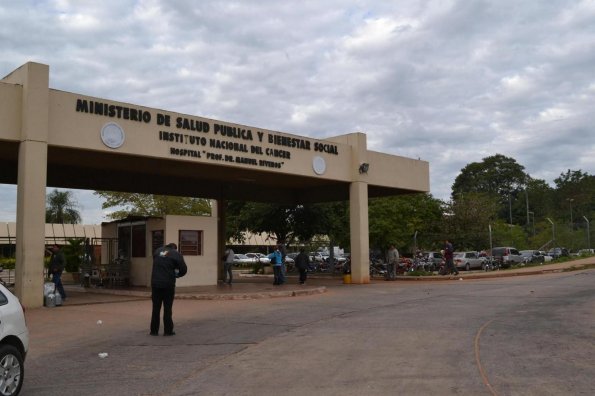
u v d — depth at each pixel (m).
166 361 9.30
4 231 42.59
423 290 21.77
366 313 14.78
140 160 22.22
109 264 24.08
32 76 16.88
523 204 100.69
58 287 18.06
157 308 11.84
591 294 18.59
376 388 7.21
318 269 40.91
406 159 30.61
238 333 11.89
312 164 25.53
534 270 31.62
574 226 59.59
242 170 24.66
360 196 27.31
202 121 21.28
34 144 16.78
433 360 8.79
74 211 56.62
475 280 27.66
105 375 8.37
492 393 6.83
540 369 8.05
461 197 56.47
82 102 18.08
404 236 44.62
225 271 26.77
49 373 8.54
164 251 12.06
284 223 37.38
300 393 7.10
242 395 7.11
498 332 11.31
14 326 7.09
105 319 14.12
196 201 44.56
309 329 12.21
